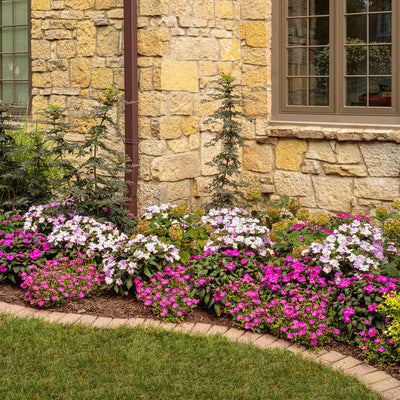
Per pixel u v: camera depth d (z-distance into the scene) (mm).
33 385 4078
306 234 5879
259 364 4383
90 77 7621
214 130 7609
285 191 7578
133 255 5527
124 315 5258
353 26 7121
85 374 4238
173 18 7004
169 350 4582
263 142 7691
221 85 7398
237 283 5266
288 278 5172
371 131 6883
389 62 6953
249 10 7672
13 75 8719
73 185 6391
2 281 6004
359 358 4562
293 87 7570
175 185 7207
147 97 7027
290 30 7520
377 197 6984
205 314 5301
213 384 4117
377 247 5289
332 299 4977
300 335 4691
